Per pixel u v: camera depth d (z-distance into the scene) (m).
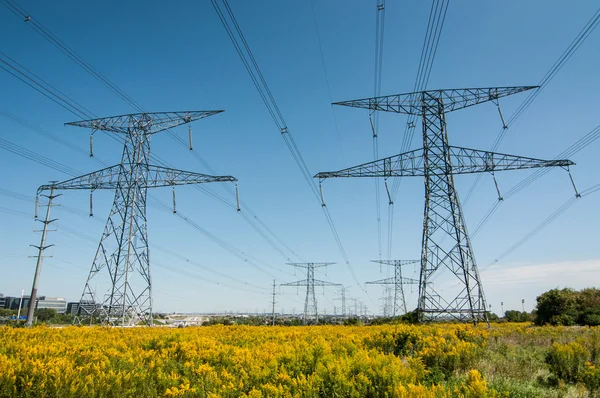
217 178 42.81
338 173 37.78
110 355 13.55
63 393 8.91
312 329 31.36
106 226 40.91
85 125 40.94
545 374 13.12
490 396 8.63
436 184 35.22
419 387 8.24
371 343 19.80
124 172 41.66
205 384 10.27
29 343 16.05
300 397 8.88
